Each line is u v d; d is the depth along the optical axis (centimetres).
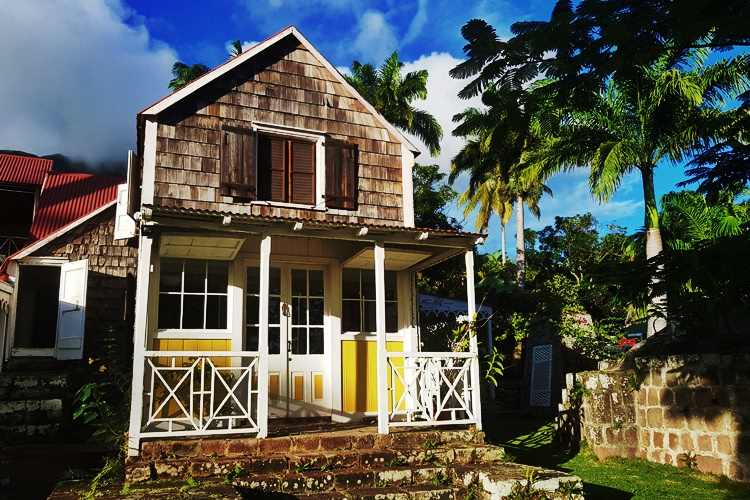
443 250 888
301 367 905
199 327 848
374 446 711
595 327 1753
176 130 871
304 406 891
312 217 931
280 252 909
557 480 608
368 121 1009
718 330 920
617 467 897
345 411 909
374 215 977
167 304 838
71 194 1529
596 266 870
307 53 990
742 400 804
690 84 1473
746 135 875
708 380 851
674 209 1809
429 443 723
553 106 493
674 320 896
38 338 1525
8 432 891
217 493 509
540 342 1545
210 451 647
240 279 871
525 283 3116
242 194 885
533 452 1042
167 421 693
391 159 1012
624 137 1655
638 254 1903
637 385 957
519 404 1638
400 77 2580
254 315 890
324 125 974
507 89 479
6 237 1538
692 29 428
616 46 447
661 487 774
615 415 963
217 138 895
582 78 466
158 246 812
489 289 2291
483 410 1570
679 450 877
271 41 951
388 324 984
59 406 941
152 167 845
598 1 432
